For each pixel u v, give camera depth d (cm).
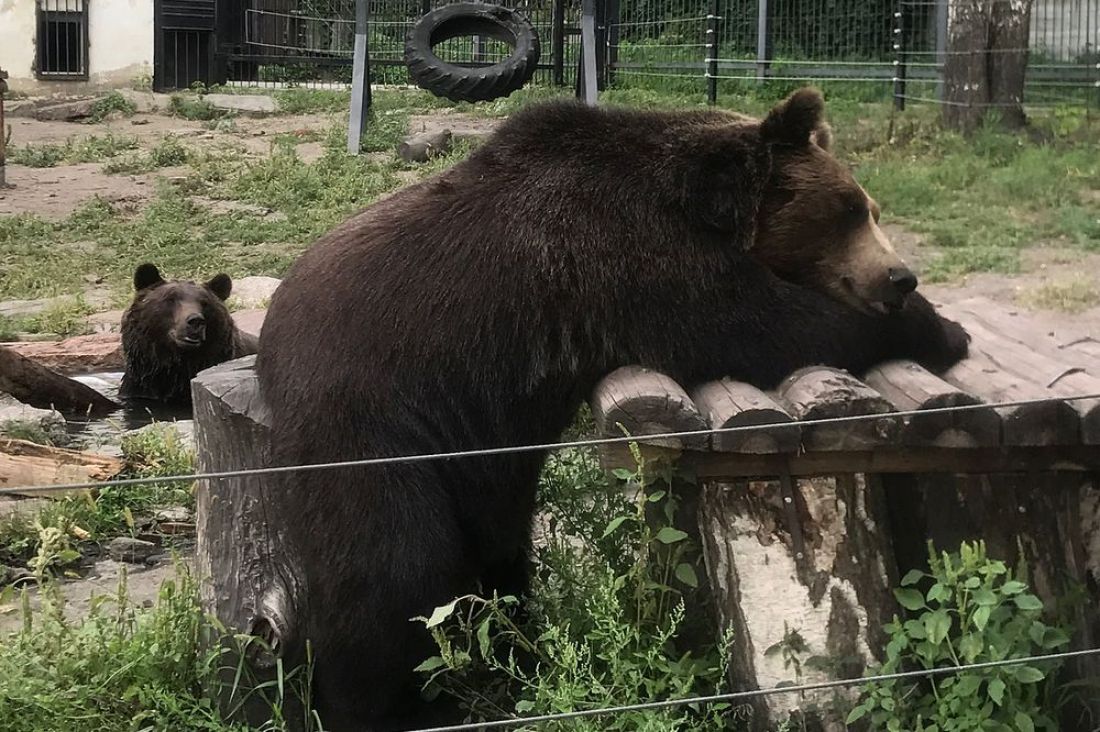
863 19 1294
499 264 423
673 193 433
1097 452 430
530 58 1698
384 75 2272
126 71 2500
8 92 2438
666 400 396
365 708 431
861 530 423
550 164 442
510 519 455
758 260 459
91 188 1658
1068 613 430
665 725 376
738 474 423
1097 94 820
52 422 832
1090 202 641
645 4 2059
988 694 387
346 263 436
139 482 333
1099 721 416
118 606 487
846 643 412
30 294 1261
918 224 651
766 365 435
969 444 403
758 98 1537
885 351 450
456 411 425
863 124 859
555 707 387
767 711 405
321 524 414
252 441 456
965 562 387
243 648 441
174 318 961
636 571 420
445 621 427
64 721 405
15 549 617
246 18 2352
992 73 793
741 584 418
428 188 454
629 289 425
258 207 1550
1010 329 523
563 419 448
